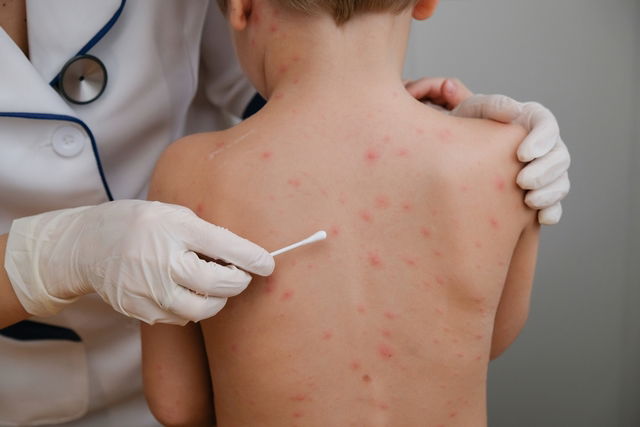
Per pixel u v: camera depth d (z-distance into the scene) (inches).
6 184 38.3
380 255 28.5
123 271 28.9
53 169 38.7
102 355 44.9
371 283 28.5
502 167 29.8
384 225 28.4
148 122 43.6
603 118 60.4
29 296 33.4
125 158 44.2
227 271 27.5
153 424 48.6
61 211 34.6
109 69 41.0
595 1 58.5
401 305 28.7
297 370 28.6
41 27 38.7
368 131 28.7
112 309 43.1
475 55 62.1
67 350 43.9
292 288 28.3
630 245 61.4
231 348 29.5
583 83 60.3
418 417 29.6
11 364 43.5
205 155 30.4
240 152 29.5
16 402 44.6
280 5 28.8
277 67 30.1
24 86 36.7
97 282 30.4
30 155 38.1
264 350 28.8
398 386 29.2
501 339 36.0
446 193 28.2
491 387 64.6
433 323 28.9
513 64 61.6
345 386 28.8
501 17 60.7
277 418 29.4
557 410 64.7
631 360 62.9
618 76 59.4
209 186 29.6
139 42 41.6
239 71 48.7
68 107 38.3
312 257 28.3
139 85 42.0
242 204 28.8
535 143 29.9
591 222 61.6
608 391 63.7
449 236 28.4
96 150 39.3
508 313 34.9
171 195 30.9
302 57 29.3
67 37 38.9
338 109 28.9
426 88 44.1
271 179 28.6
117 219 30.2
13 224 34.5
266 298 28.5
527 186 29.7
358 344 28.7
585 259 61.9
